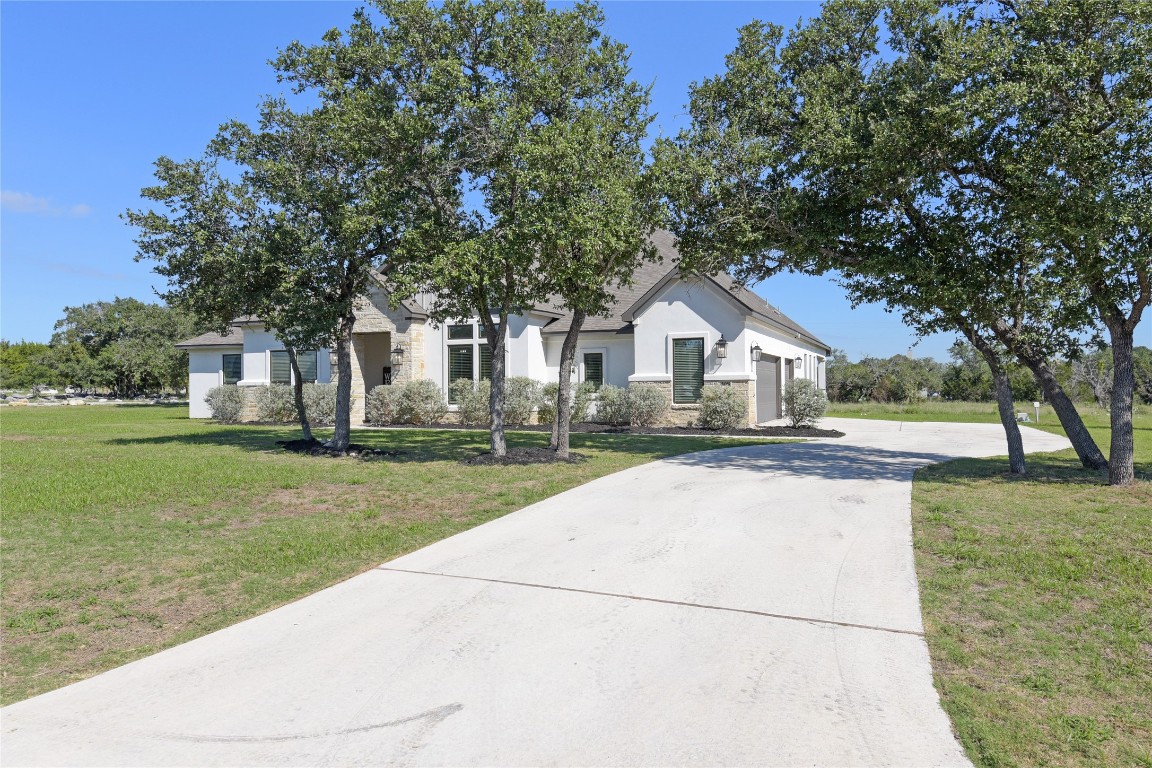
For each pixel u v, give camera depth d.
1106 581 6.09
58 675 4.77
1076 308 10.21
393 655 4.89
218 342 31.05
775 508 9.09
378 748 3.71
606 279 14.42
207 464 13.32
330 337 15.19
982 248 11.19
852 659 4.75
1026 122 9.75
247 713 4.11
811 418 21.89
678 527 8.21
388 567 6.90
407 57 12.62
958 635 5.12
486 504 9.63
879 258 11.39
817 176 11.80
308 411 26.25
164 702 4.25
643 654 4.86
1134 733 3.85
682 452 15.22
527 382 23.20
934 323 12.23
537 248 12.58
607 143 12.98
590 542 7.64
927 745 3.73
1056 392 12.42
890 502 9.37
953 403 43.12
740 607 5.70
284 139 14.60
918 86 10.59
